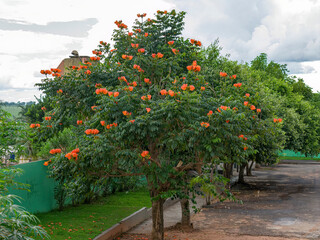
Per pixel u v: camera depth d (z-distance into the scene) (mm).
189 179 11031
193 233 12602
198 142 8367
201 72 13109
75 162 8461
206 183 9828
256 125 12000
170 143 8422
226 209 17484
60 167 8906
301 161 53844
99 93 8594
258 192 23375
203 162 9078
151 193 10617
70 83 11031
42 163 12953
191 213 16547
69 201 15016
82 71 11156
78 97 11016
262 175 34438
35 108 26766
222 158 9039
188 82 9945
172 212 16594
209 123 8070
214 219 15242
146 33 11695
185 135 8180
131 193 19016
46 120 11281
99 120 8906
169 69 10867
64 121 11438
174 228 13258
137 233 12352
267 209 17500
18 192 11375
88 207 14852
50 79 11258
